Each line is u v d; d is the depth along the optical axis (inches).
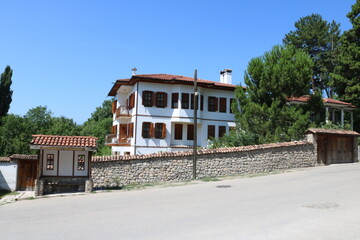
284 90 1013.2
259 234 297.9
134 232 317.1
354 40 1451.8
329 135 977.5
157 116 1255.5
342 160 1002.1
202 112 1323.8
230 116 1376.7
